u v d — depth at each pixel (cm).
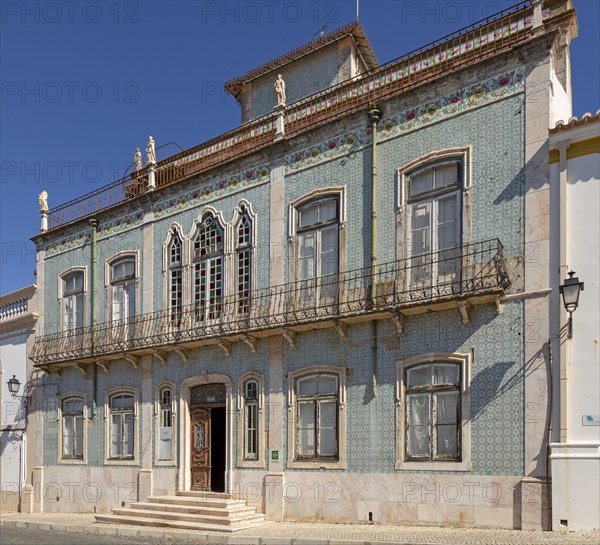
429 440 1185
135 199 1791
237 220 1559
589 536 959
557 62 1241
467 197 1189
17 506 1981
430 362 1201
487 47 1235
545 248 1096
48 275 2047
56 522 1562
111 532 1398
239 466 1455
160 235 1734
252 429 1460
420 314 1223
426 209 1250
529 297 1101
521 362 1096
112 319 1825
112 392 1770
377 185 1320
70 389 1895
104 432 1772
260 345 1460
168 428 1623
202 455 1559
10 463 2047
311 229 1414
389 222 1293
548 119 1119
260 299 1475
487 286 1124
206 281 1608
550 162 1111
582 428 1026
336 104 1446
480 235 1169
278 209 1477
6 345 2145
